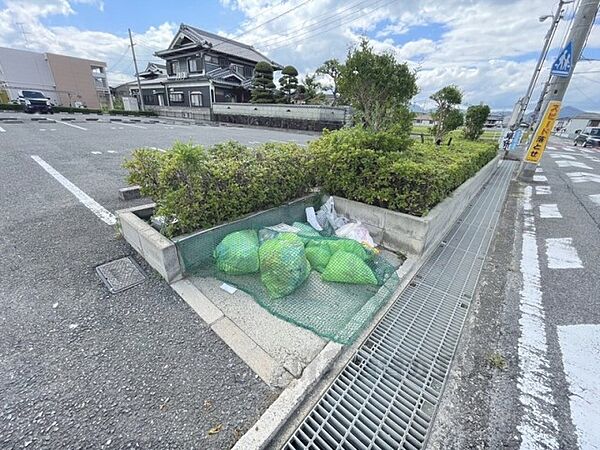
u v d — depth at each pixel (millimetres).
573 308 2207
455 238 3408
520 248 3232
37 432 1203
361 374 1580
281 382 1461
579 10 5336
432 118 7480
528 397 1487
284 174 2973
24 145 7324
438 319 2053
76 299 1991
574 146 18078
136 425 1248
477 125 8352
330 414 1358
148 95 28484
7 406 1296
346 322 1880
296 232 2668
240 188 2541
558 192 5777
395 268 2609
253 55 27547
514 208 4723
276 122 18891
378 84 4172
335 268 2236
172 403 1346
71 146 7520
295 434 1267
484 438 1291
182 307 1956
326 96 21812
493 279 2598
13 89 27672
